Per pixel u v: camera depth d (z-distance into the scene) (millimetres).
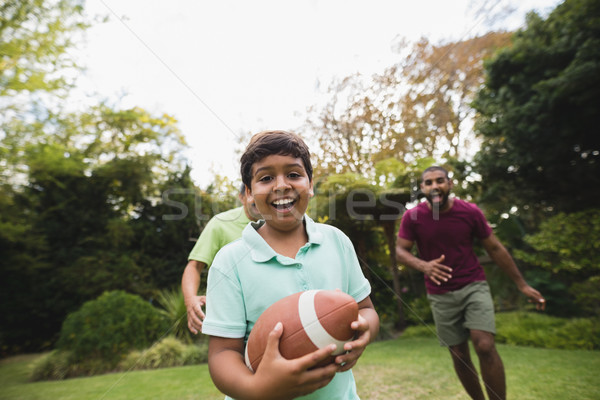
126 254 2986
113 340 2438
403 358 2082
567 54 3674
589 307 3695
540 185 4625
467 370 1521
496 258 1838
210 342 718
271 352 574
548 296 4316
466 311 1694
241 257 763
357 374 1797
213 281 751
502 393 1493
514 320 3764
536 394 1543
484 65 3873
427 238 1821
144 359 2283
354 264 893
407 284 4570
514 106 4082
